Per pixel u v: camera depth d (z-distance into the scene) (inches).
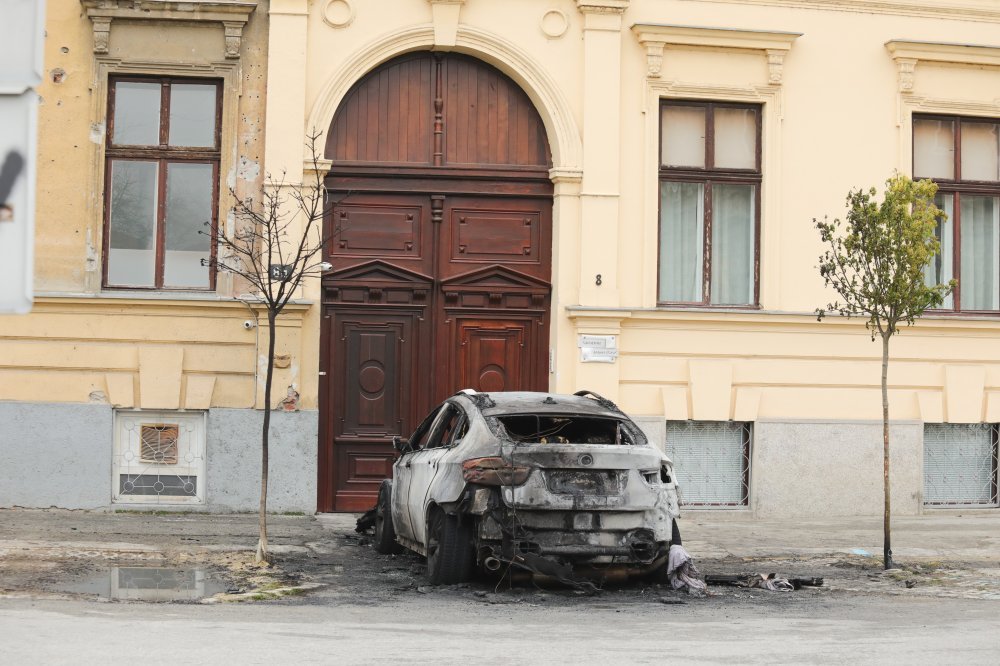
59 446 548.1
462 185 590.2
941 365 618.2
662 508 366.9
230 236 562.6
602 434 416.2
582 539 359.6
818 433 603.8
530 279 592.7
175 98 569.9
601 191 585.9
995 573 434.3
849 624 312.0
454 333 588.4
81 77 557.6
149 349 552.1
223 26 563.5
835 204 615.2
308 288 565.6
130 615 308.8
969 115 633.0
